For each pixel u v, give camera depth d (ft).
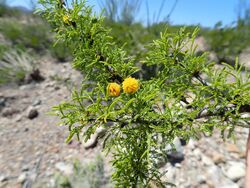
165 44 0.47
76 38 0.50
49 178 1.03
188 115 0.42
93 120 0.42
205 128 0.42
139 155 0.46
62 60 1.83
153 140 0.46
